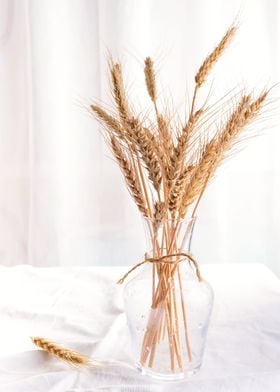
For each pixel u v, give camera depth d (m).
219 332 0.78
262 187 1.72
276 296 0.89
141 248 1.73
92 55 1.63
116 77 0.68
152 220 0.66
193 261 0.67
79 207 1.73
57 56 1.62
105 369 0.68
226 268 1.01
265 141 1.67
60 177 1.69
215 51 0.68
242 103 0.67
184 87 1.62
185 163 0.66
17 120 1.69
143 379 0.67
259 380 0.65
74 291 0.92
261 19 1.60
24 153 1.71
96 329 0.80
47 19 1.59
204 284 0.69
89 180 1.71
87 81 1.65
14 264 1.80
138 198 0.67
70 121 1.67
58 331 0.80
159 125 0.66
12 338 0.77
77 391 0.65
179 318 0.67
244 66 1.62
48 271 1.00
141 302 0.68
